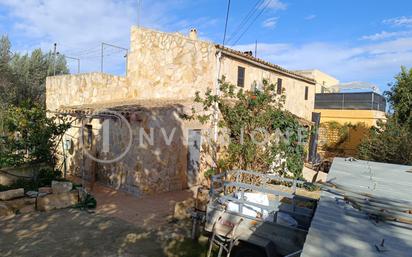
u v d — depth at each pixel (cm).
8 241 742
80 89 1778
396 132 1452
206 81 1384
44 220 887
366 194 465
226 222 637
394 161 1364
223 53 1388
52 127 1184
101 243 747
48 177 1202
